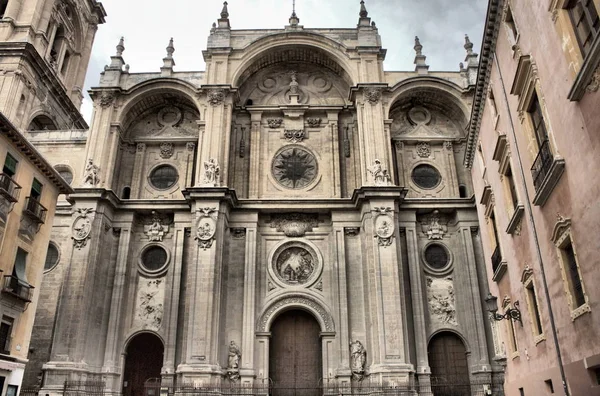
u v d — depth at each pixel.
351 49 39.47
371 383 30.44
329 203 35.75
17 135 23.39
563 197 15.23
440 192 37.62
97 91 38.16
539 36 16.05
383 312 31.20
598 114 12.43
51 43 45.41
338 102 40.50
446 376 32.72
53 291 33.84
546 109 15.90
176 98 39.72
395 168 38.06
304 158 38.34
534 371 19.52
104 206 34.47
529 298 19.75
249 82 40.88
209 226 33.25
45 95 43.19
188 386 28.83
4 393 22.36
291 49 40.00
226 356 31.97
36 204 25.33
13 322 23.50
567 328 15.62
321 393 32.25
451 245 36.00
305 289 34.28
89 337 31.77
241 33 40.75
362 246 34.53
